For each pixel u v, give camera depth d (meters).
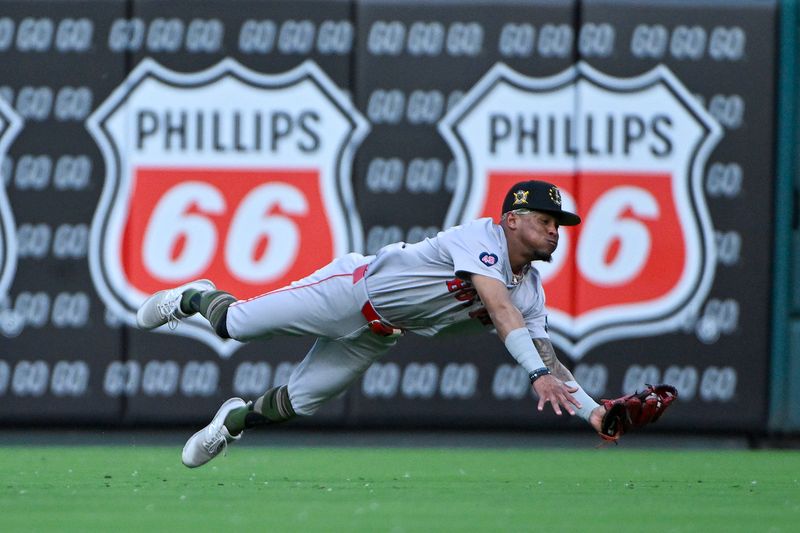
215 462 25.23
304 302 17.67
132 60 29.28
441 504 16.48
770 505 16.83
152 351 29.39
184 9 29.34
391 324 17.69
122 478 20.86
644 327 29.61
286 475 22.03
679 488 19.77
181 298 19.14
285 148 29.44
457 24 29.58
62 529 13.50
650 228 29.64
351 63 29.52
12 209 29.17
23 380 29.22
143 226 29.25
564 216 16.55
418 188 29.52
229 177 29.34
